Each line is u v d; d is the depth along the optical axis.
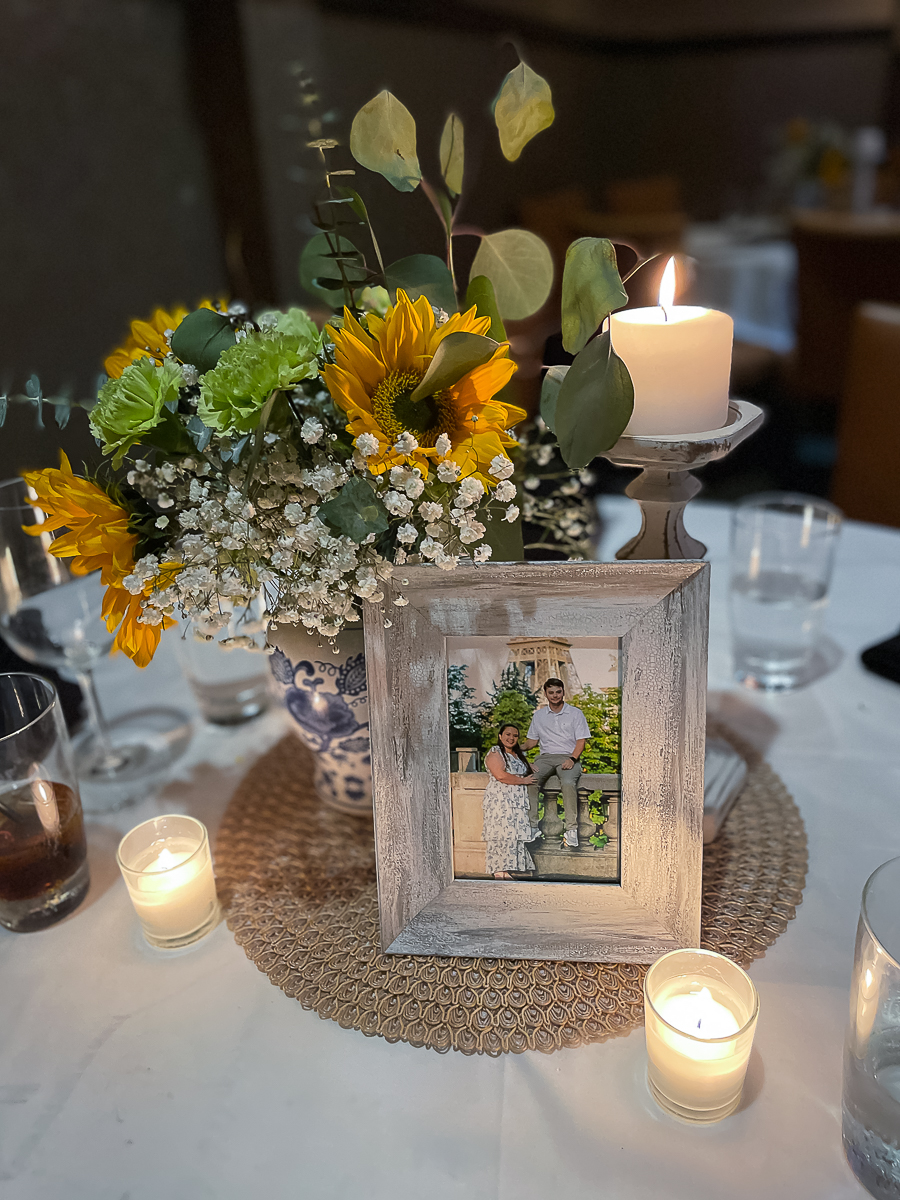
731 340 0.58
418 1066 0.53
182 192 2.74
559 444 0.52
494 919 0.59
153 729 0.88
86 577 0.76
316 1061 0.54
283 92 2.81
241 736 0.86
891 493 1.31
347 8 3.08
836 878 0.65
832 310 2.69
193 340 0.54
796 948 0.59
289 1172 0.48
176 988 0.60
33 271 2.32
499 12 4.15
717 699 0.85
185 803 0.78
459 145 0.56
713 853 0.68
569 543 0.75
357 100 3.22
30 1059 0.55
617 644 0.55
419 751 0.57
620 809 0.57
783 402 3.14
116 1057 0.55
